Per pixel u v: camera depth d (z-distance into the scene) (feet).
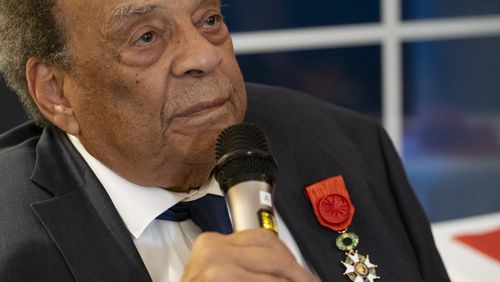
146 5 4.28
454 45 15.08
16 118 5.98
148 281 4.63
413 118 15.08
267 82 13.71
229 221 4.91
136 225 4.90
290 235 5.32
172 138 4.54
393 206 5.88
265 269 3.63
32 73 4.80
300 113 6.06
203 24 4.56
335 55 14.14
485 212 15.80
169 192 4.99
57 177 5.03
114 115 4.56
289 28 13.65
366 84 14.52
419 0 14.58
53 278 4.57
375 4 14.23
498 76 15.60
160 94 4.41
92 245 4.72
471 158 15.74
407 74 14.82
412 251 5.74
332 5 13.89
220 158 4.08
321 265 5.14
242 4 13.20
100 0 4.31
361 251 5.28
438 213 15.60
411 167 15.35
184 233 5.02
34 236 4.69
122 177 4.97
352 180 5.66
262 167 3.99
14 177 5.07
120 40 4.36
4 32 4.78
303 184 5.62
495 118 15.76
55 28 4.52
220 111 4.50
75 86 4.64
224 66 4.55
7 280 4.50
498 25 15.30
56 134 5.33
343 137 6.00
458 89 15.34
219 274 3.62
